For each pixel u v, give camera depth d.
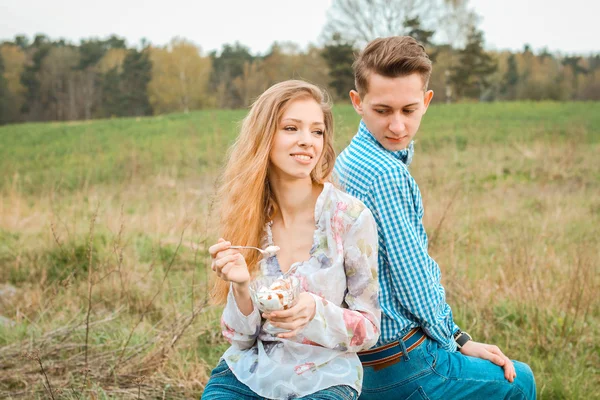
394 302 2.29
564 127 23.20
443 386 2.27
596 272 5.14
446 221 6.42
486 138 20.55
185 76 72.50
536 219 8.14
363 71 2.41
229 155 2.41
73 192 13.30
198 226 6.61
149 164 18.52
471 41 60.38
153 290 5.03
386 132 2.40
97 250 6.06
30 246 6.44
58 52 73.44
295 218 2.20
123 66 73.56
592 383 3.61
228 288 2.31
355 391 2.00
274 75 71.88
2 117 68.44
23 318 4.61
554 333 4.14
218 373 2.13
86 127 33.56
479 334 4.17
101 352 3.78
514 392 2.33
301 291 2.03
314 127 2.13
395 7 57.00
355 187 2.36
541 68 78.75
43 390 3.31
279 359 2.02
